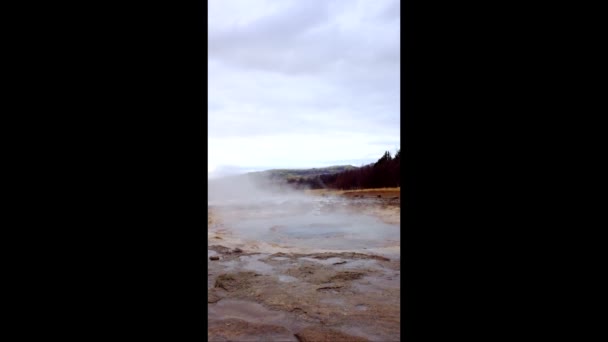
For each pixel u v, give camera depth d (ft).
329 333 8.83
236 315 9.93
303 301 10.89
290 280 12.96
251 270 14.23
